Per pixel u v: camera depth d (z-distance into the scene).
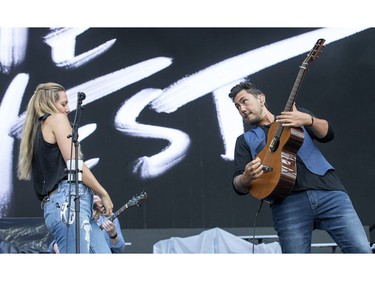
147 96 7.17
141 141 7.08
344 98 7.23
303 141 4.05
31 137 3.73
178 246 6.18
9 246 6.30
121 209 5.35
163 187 7.02
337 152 7.16
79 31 7.25
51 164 3.64
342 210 3.94
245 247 6.08
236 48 7.27
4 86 7.05
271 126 4.19
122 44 7.25
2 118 6.99
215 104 7.16
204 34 7.29
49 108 3.75
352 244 3.91
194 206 6.99
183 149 7.08
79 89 7.14
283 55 7.25
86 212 3.61
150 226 6.95
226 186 7.02
